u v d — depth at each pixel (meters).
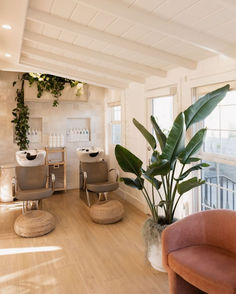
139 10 2.17
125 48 2.87
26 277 2.58
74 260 2.90
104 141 6.18
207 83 2.95
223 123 2.89
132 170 2.69
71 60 3.86
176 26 2.30
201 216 2.31
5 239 3.45
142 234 2.79
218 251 2.11
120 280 2.52
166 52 3.00
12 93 5.30
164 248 2.12
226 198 2.88
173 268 2.03
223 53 2.50
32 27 2.91
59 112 5.74
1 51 3.62
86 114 5.98
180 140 2.38
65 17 2.51
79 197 5.36
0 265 2.80
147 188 4.29
